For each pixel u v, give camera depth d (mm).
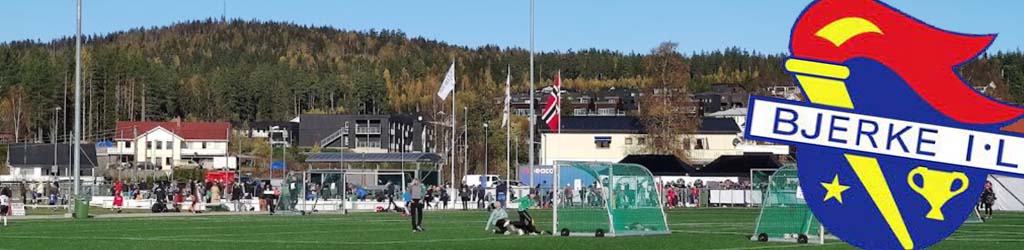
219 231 37906
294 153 151250
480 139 152625
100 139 187500
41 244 30562
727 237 34906
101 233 36406
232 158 138500
